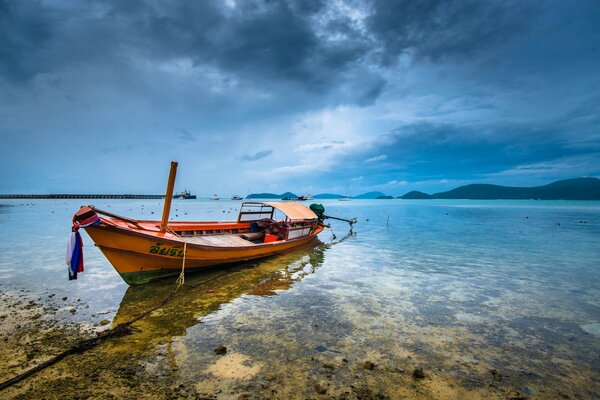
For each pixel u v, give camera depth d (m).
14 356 6.48
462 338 7.53
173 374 5.80
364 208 90.12
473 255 17.89
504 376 5.96
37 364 6.16
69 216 43.31
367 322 8.40
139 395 5.18
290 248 18.92
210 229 16.33
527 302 10.07
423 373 5.97
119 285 11.61
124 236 10.33
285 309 9.29
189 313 8.91
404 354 6.72
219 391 5.30
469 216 52.94
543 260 16.50
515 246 21.00
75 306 9.45
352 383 5.61
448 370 6.12
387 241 23.56
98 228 9.80
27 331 7.70
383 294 10.79
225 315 8.79
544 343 7.33
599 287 11.69
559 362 6.51
